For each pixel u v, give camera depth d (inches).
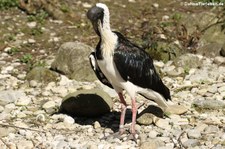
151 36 710.5
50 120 508.7
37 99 562.9
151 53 669.9
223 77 610.5
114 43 440.1
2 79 617.3
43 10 775.7
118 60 440.1
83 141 458.3
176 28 732.7
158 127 479.5
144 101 546.0
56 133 478.3
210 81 600.1
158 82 467.2
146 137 458.6
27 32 733.9
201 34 713.6
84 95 511.8
